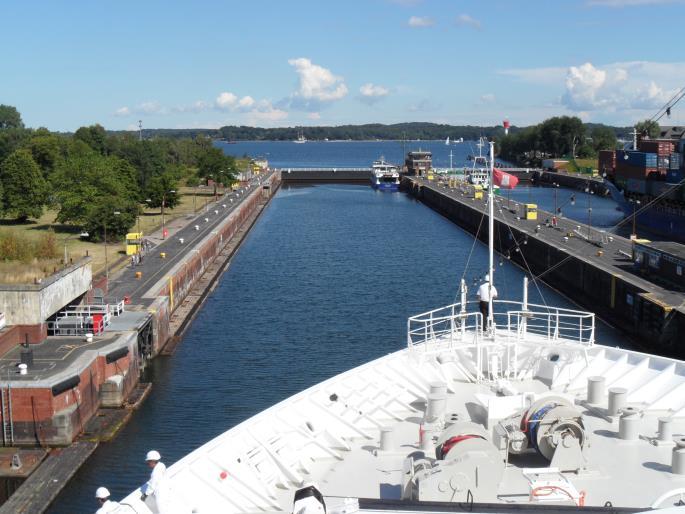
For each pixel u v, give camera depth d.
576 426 16.14
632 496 15.49
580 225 116.44
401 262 101.12
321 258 105.25
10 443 42.00
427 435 17.17
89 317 53.38
